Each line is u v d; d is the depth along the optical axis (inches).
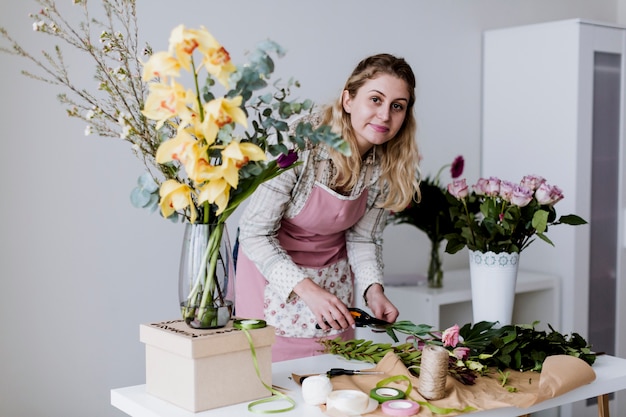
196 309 72.2
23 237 121.2
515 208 92.1
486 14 173.5
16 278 120.9
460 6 168.7
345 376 79.1
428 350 72.6
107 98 126.2
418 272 165.3
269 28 142.1
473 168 173.0
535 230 93.7
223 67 64.8
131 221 131.0
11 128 119.1
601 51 159.8
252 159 66.4
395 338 88.7
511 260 93.0
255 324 72.4
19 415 122.3
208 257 71.6
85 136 125.6
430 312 140.2
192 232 71.7
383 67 91.0
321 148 96.1
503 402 71.4
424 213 144.2
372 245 106.5
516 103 167.2
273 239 96.2
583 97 157.2
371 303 101.6
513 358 82.8
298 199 98.6
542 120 162.6
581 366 78.8
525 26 164.6
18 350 121.6
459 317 157.0
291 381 79.1
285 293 91.4
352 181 98.3
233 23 138.0
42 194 122.4
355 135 95.3
